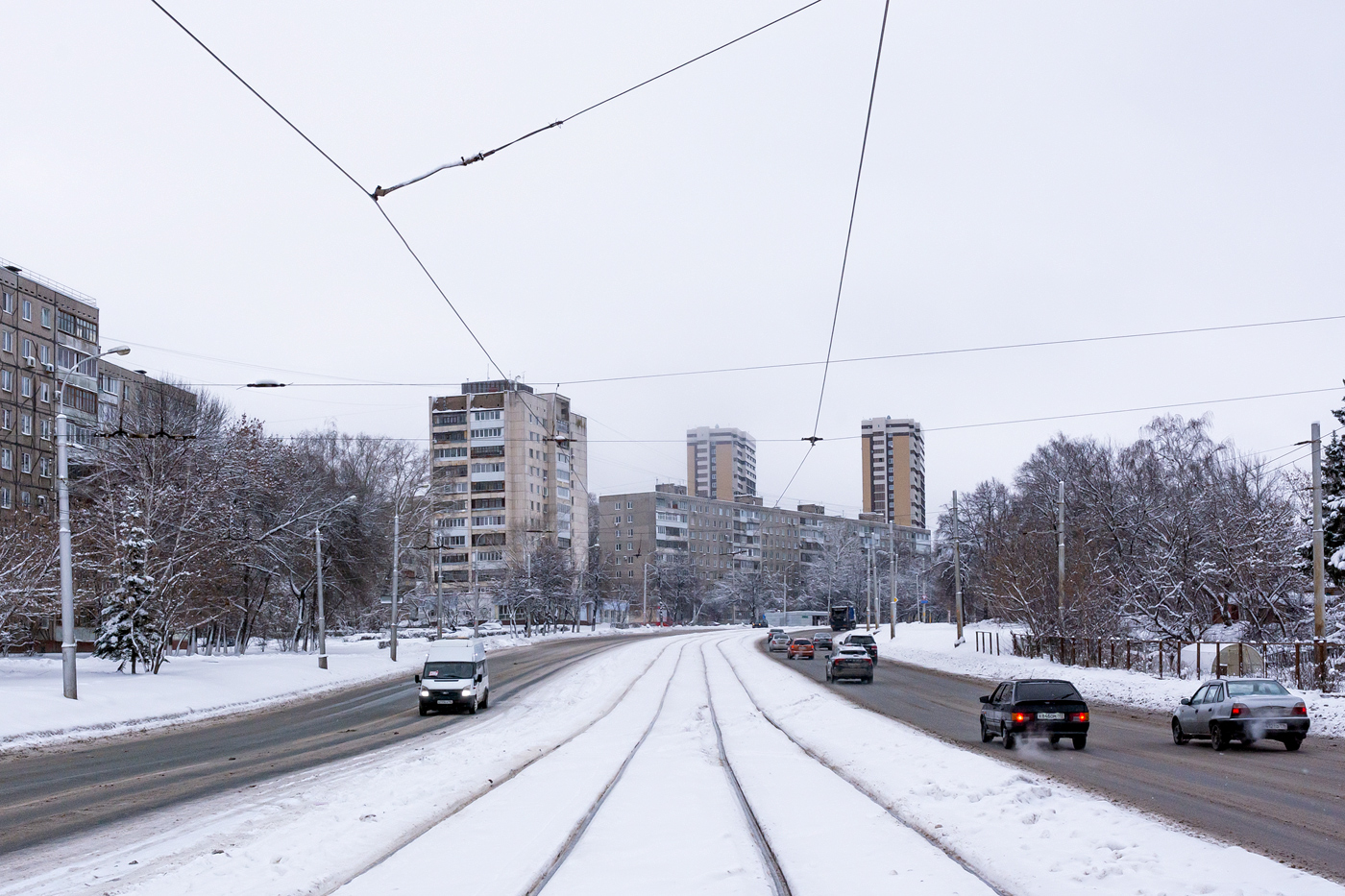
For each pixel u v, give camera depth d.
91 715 29.34
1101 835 11.12
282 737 27.09
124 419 54.84
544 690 43.88
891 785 15.90
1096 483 71.50
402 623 129.25
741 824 12.80
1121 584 58.19
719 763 19.56
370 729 29.16
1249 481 64.25
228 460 54.66
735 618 160.38
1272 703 20.53
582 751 21.97
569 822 13.04
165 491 45.09
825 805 14.27
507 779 17.61
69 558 31.55
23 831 13.23
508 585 105.56
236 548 52.12
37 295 74.31
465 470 131.88
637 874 10.07
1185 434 74.88
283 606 70.00
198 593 45.53
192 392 66.12
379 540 69.81
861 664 45.62
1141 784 15.63
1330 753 20.16
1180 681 37.06
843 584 150.12
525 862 10.66
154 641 42.53
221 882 10.02
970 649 67.31
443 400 133.75
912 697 37.62
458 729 28.72
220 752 23.34
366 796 15.58
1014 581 59.78
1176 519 59.56
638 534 156.38
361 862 10.88
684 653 73.19
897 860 10.59
